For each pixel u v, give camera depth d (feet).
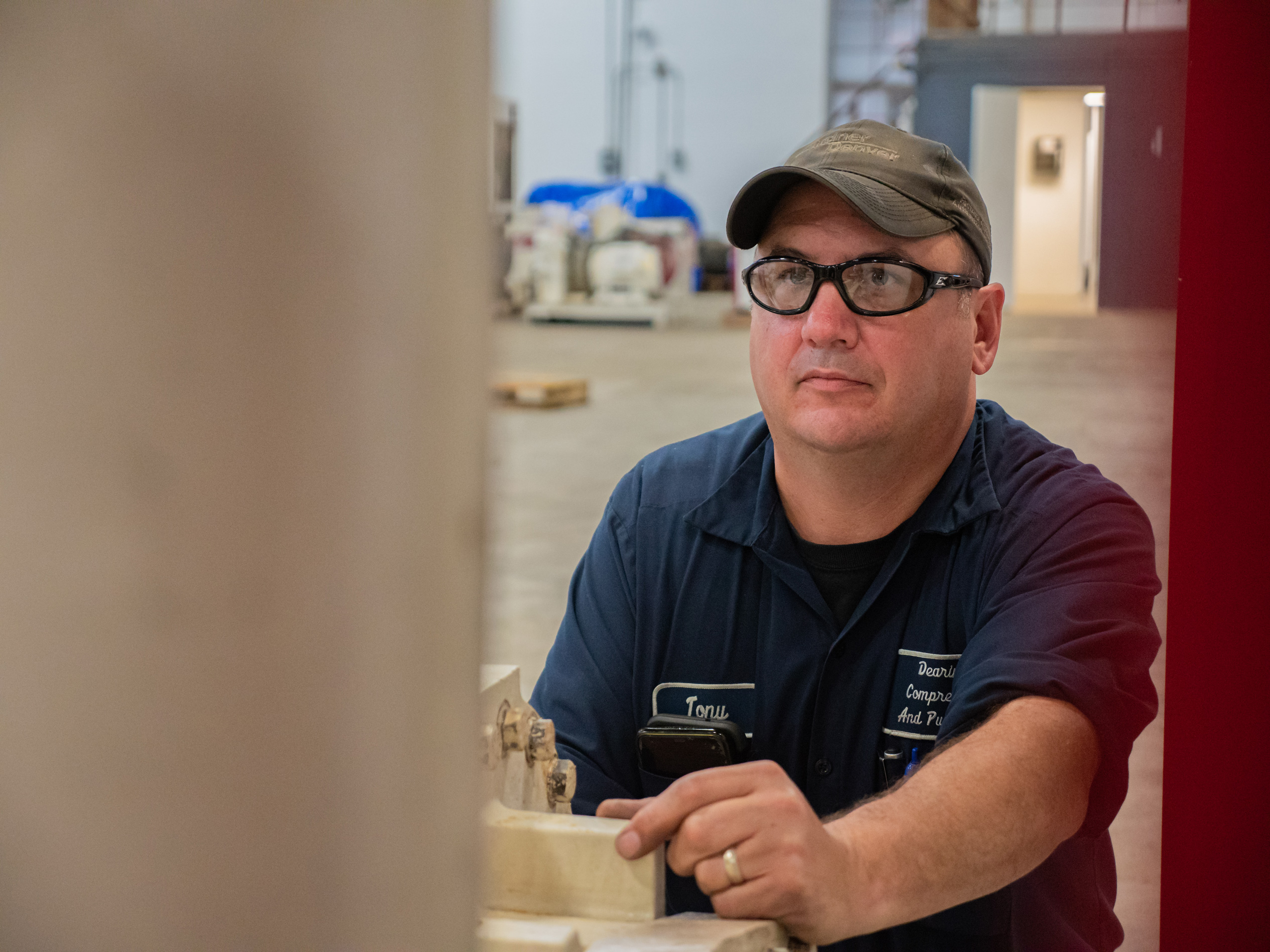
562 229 47.57
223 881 1.36
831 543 4.31
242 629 1.31
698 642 4.47
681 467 4.72
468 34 1.36
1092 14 44.86
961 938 4.10
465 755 1.45
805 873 2.69
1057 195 51.13
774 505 4.38
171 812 1.34
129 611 1.31
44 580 1.32
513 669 3.33
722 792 2.77
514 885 2.88
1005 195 46.73
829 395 3.99
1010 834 3.18
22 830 1.37
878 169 3.91
